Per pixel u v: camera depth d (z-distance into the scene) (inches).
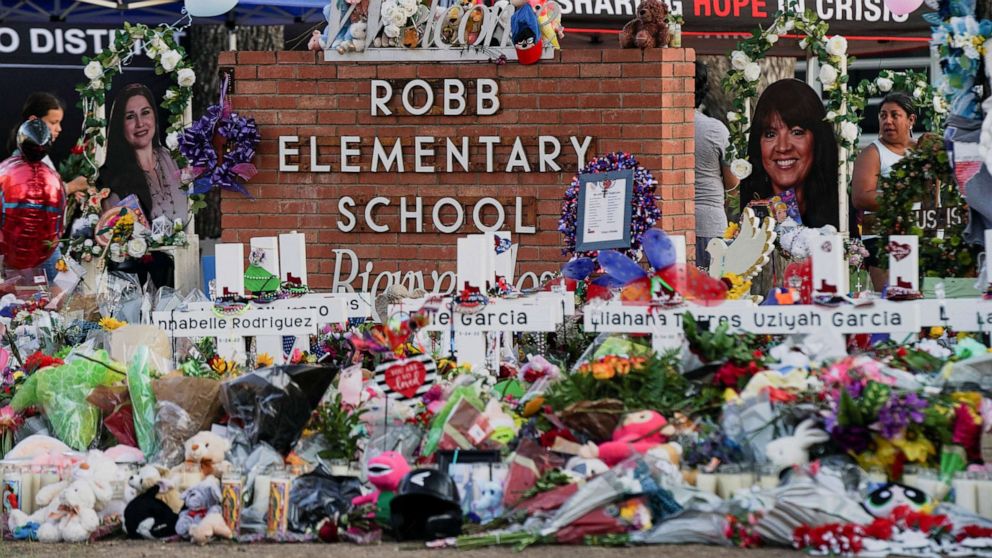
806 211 1754.4
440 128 1576.0
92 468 967.6
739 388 957.2
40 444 1031.6
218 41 2412.6
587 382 964.6
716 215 1690.5
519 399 1045.8
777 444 905.5
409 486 907.4
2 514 979.3
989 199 1200.8
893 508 866.8
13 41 1911.9
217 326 1190.3
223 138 1599.4
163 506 954.1
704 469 913.5
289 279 1242.0
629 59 1539.1
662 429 938.1
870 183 1683.1
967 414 895.1
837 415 897.5
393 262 1589.6
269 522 928.9
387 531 931.3
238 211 1614.2
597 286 1253.7
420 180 1582.2
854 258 1560.0
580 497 888.9
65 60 1925.4
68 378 1063.0
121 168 1836.9
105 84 1824.6
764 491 881.5
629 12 1891.0
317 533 922.1
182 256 1764.3
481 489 928.9
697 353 973.8
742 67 1768.0
